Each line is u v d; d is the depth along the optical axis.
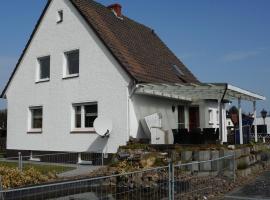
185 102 22.98
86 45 19.77
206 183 11.16
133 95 18.17
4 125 44.50
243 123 23.62
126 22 24.47
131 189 9.01
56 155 20.47
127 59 19.09
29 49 22.75
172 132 19.25
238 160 14.44
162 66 22.56
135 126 18.19
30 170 12.41
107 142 18.34
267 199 9.95
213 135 16.72
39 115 22.14
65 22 20.92
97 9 22.03
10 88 23.66
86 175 13.64
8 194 6.80
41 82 21.86
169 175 8.54
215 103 25.48
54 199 7.48
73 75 20.22
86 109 19.70
